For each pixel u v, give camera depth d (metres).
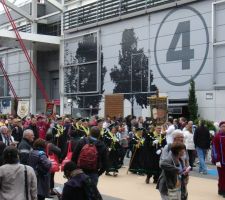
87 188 6.09
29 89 43.44
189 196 12.12
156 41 29.98
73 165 6.27
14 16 46.16
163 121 22.73
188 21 27.88
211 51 26.36
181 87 28.11
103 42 34.69
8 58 47.25
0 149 8.22
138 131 16.53
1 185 6.13
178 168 7.61
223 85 25.50
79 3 37.84
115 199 11.62
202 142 16.62
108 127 18.67
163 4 29.36
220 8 25.94
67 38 38.31
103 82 34.56
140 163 15.42
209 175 16.30
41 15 42.91
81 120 19.12
